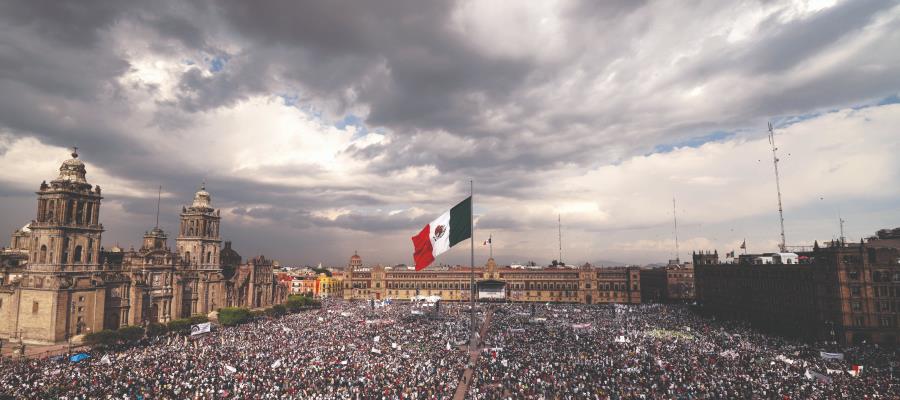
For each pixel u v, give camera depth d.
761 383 61.03
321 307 183.25
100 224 116.06
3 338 101.94
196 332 101.38
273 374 64.12
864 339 98.75
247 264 180.50
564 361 74.81
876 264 100.25
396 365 70.62
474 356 70.25
